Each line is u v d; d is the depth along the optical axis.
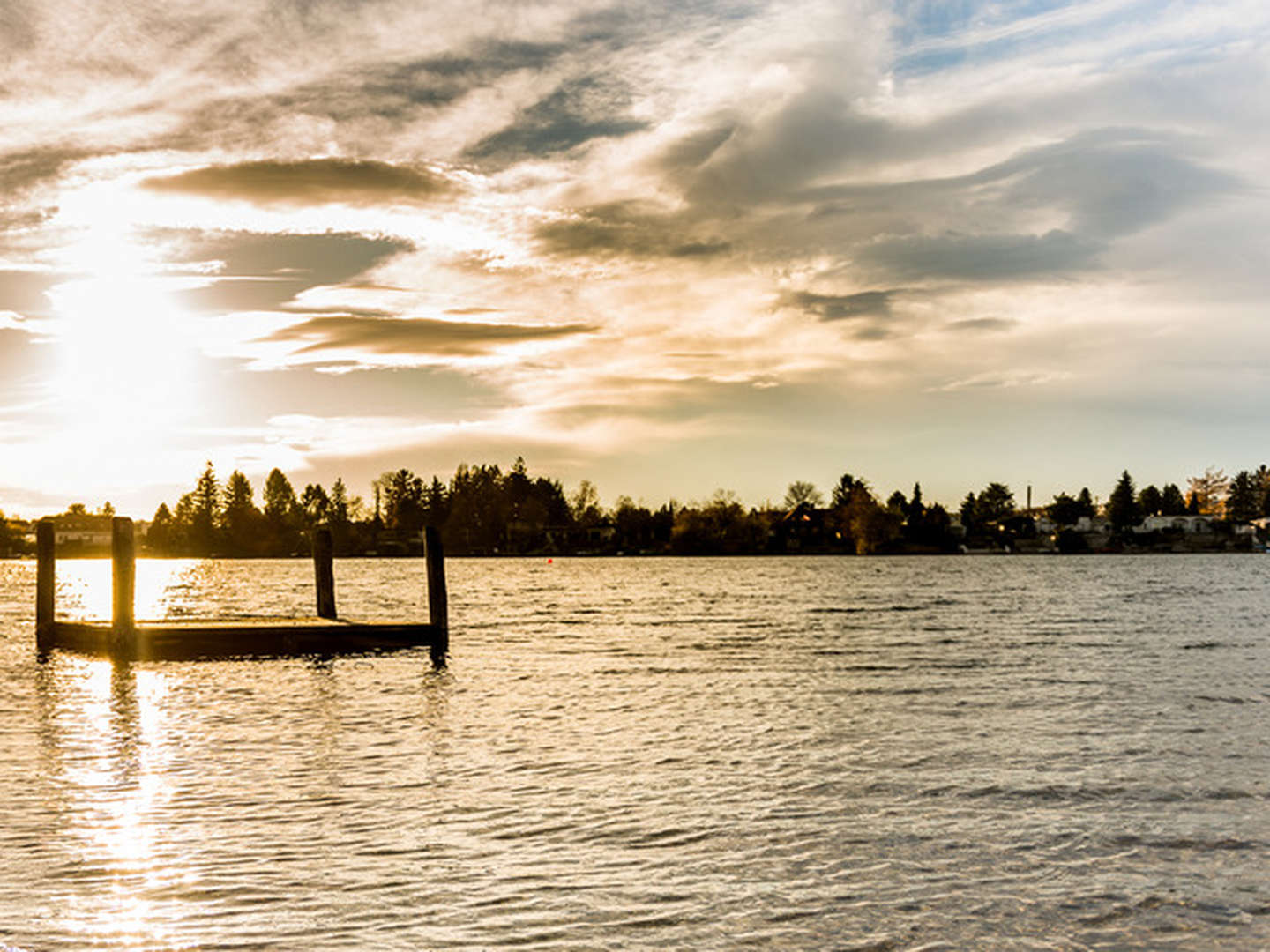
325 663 31.81
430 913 10.52
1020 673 28.94
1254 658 32.84
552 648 36.16
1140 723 20.95
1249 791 15.35
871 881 11.51
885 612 55.19
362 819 13.87
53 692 26.22
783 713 22.23
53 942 9.77
